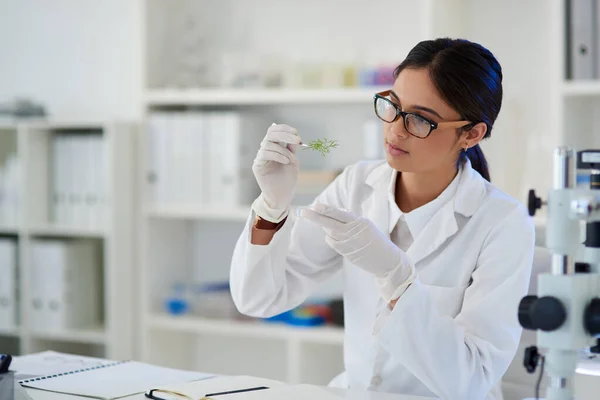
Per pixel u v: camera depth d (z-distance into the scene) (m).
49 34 3.89
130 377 1.70
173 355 3.65
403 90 1.58
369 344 1.73
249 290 1.72
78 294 3.64
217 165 3.36
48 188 3.69
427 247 1.70
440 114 1.57
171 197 3.45
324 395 1.50
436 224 1.70
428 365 1.47
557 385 1.21
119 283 3.50
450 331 1.48
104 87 3.78
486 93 1.59
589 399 1.66
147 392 1.55
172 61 3.67
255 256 1.67
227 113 3.37
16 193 3.65
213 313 3.43
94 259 3.73
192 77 3.52
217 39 3.61
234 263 1.74
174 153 3.43
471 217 1.70
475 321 1.56
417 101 1.56
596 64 2.77
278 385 1.61
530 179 2.92
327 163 3.44
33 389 1.60
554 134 2.77
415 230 1.72
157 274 3.55
